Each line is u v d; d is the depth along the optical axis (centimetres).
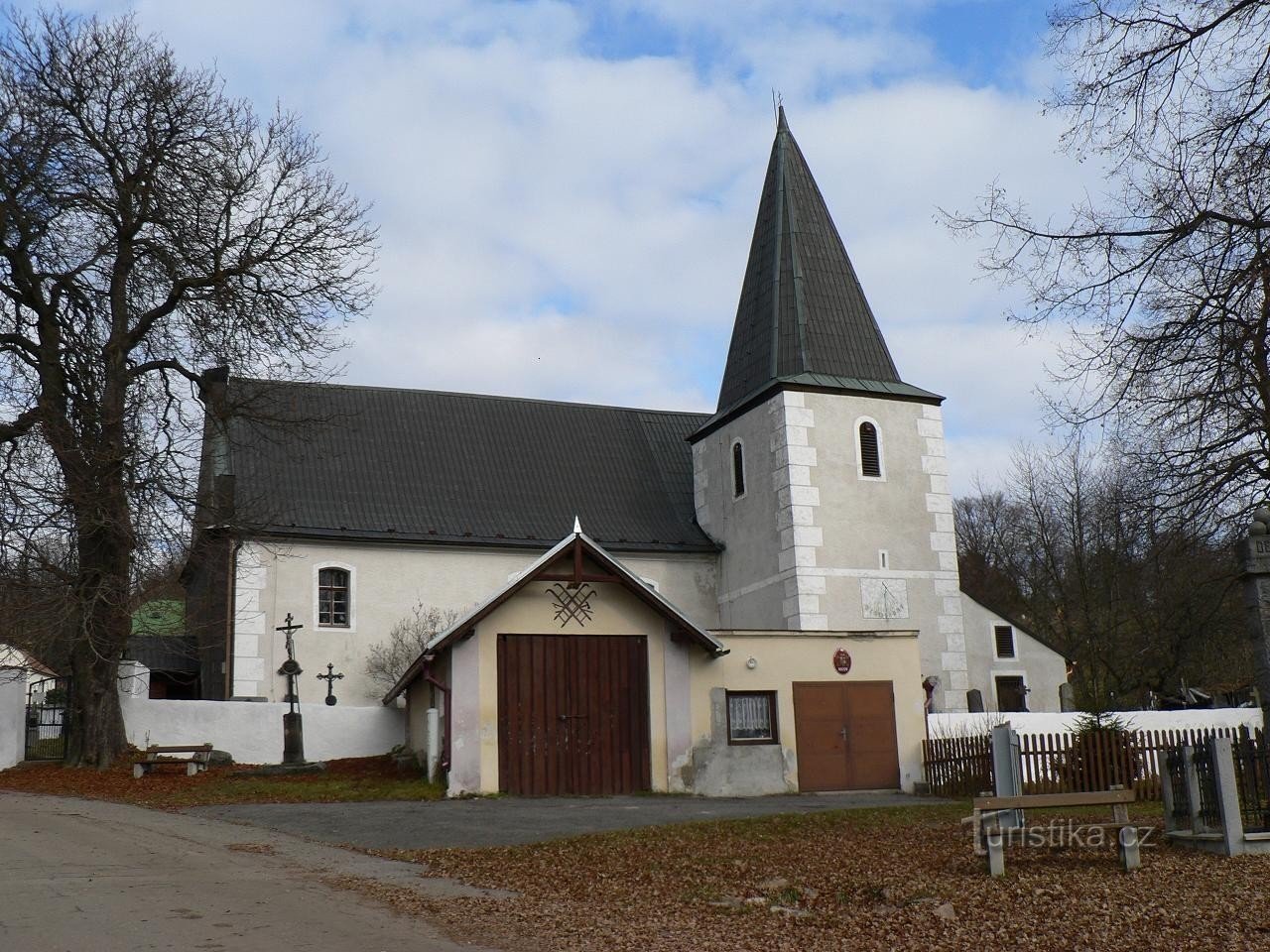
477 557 3347
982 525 6638
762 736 2550
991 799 1280
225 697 2997
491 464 3644
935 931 1053
